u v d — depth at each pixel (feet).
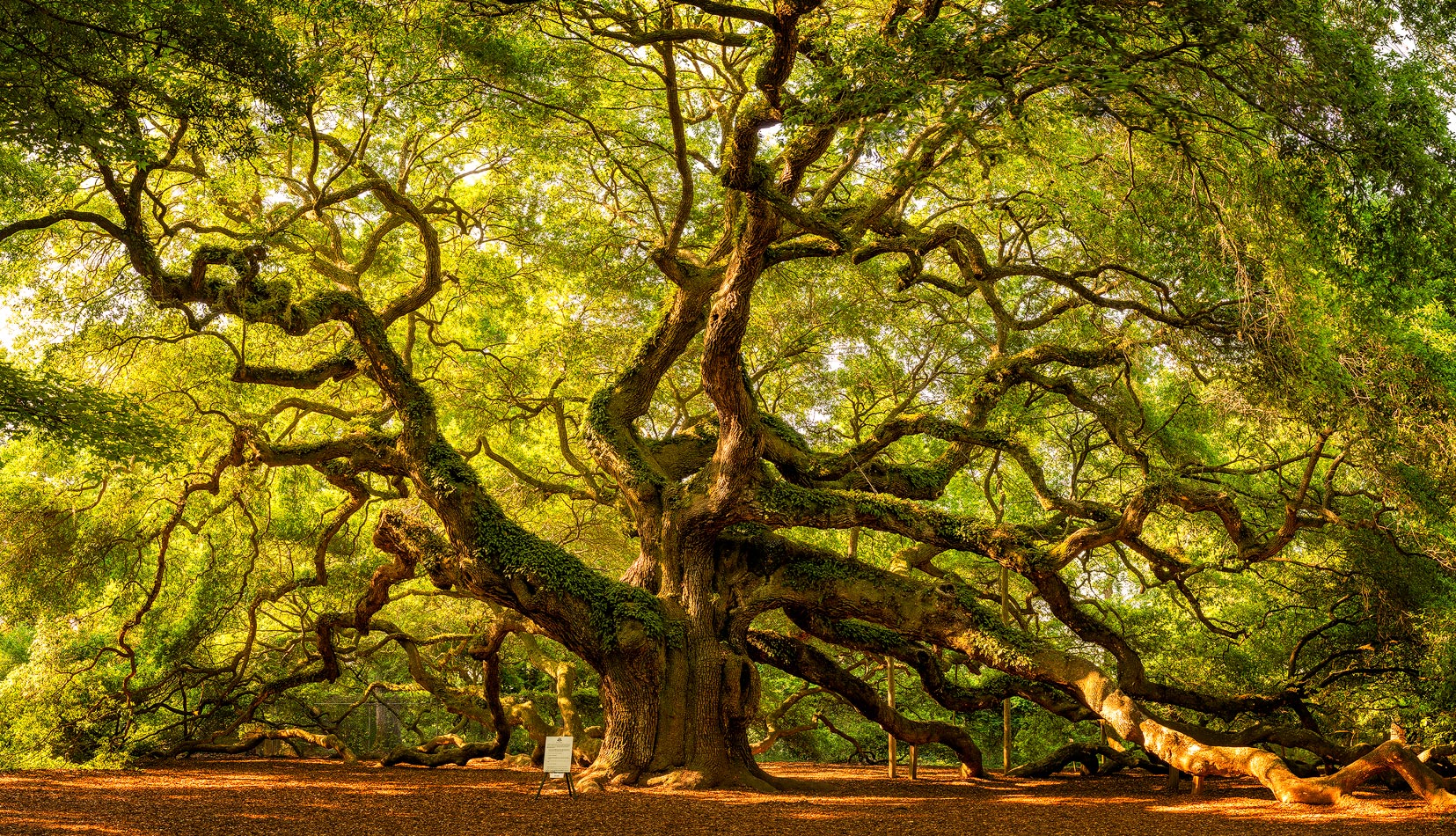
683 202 65.26
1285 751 86.22
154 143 60.64
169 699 91.91
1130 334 75.61
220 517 90.63
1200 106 50.70
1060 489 103.71
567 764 55.01
